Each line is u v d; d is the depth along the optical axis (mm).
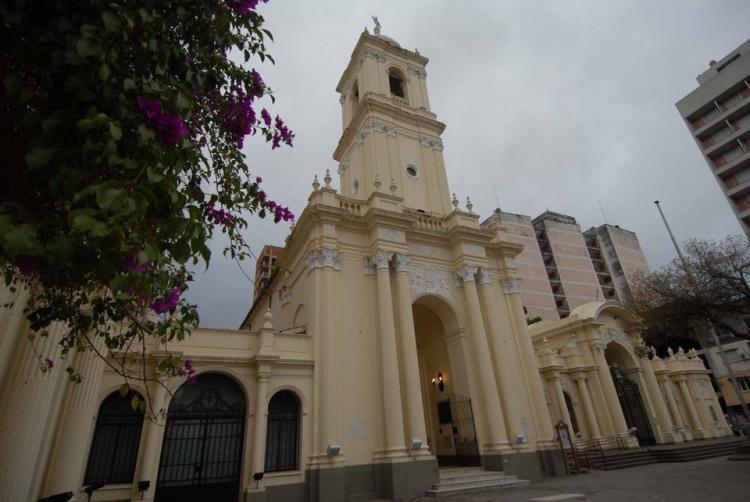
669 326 19859
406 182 23047
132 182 2553
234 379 14859
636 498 11594
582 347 28406
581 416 26125
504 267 22359
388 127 23875
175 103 3307
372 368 16906
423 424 16141
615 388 28453
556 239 72562
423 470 15180
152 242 2717
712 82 46375
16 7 2691
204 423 13961
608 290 74688
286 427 15125
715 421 33562
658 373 32375
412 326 17781
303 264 19469
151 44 3283
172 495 12789
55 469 9727
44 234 2656
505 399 18578
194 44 4234
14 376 8258
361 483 14797
